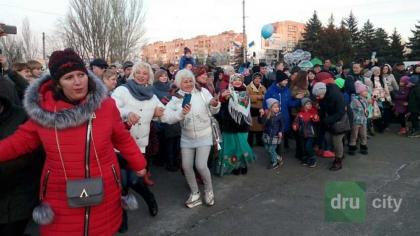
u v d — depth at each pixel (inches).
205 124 167.6
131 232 149.2
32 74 204.4
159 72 227.8
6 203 92.2
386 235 143.5
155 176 225.6
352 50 1673.2
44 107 80.7
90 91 83.6
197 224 156.0
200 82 201.9
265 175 224.4
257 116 283.9
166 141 233.9
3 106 92.3
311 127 238.8
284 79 260.1
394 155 268.4
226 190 197.8
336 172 228.5
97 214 84.7
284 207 173.5
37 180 96.0
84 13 1130.7
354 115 263.4
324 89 226.7
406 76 344.8
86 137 81.7
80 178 82.0
